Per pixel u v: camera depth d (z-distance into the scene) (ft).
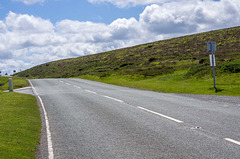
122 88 73.00
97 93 56.59
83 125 23.72
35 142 18.16
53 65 348.38
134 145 16.72
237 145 15.89
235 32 248.73
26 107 35.09
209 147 15.69
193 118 25.12
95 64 256.11
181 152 14.96
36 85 95.20
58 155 15.37
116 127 22.31
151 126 22.20
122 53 295.48
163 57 196.34
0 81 122.93
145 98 44.52
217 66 80.59
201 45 223.10
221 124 22.03
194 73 83.46
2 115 27.43
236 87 52.54
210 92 50.62
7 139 17.47
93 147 16.67
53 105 38.88
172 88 62.59
